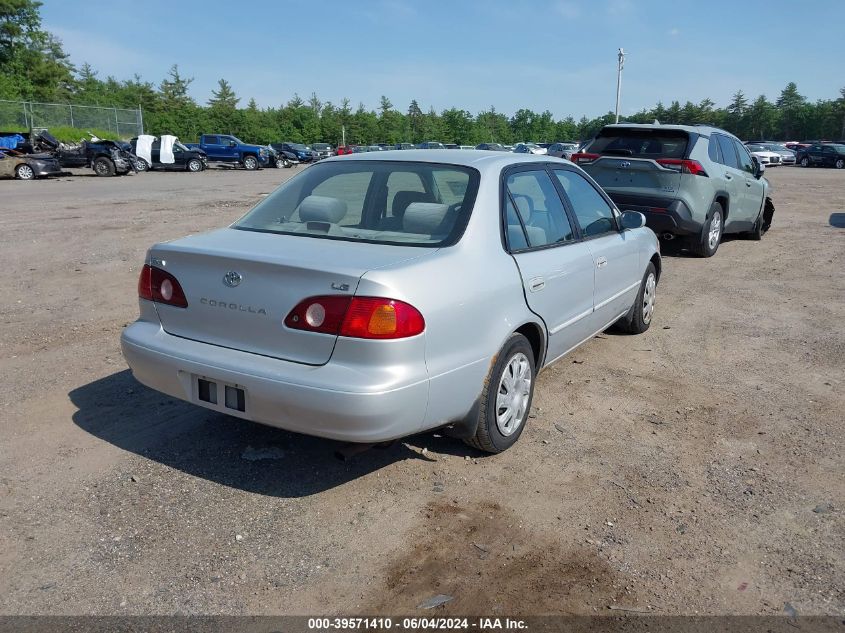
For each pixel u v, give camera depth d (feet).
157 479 11.87
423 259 10.96
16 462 12.32
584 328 16.11
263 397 10.44
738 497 11.80
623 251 17.80
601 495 11.74
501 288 12.08
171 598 9.00
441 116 341.41
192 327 11.58
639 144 33.42
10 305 22.80
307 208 12.96
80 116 147.23
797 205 60.08
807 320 23.03
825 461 13.16
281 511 11.02
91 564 9.62
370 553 10.02
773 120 360.28
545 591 9.31
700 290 27.37
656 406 15.66
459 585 9.39
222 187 76.48
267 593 9.14
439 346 10.76
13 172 86.69
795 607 9.11
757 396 16.37
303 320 10.32
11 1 194.29
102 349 18.49
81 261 30.09
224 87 289.12
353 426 10.05
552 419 14.80
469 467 12.59
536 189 14.46
